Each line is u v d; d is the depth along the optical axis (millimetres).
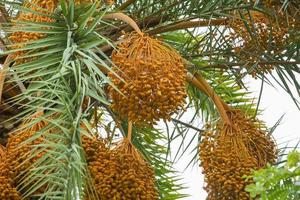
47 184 5871
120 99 5555
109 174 5961
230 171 5992
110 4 6020
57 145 5371
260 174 4039
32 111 5918
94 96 5512
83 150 5645
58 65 5719
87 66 5512
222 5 6516
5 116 6594
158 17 6664
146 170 6098
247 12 6664
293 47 6660
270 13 6387
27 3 5984
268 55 6605
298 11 6367
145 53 5582
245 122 6223
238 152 6055
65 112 5426
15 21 5754
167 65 5547
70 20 5695
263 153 6172
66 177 5402
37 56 5844
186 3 6598
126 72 5531
